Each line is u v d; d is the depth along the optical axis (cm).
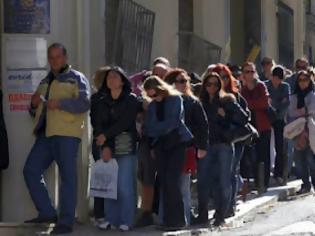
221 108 2116
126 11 2609
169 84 2080
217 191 2136
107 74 1984
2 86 2059
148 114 2006
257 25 4266
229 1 3875
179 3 3341
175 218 2011
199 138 2042
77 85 1950
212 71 2247
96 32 2350
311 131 2680
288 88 2828
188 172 2072
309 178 2791
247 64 2675
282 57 4678
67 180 1952
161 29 2994
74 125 1952
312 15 5709
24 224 1956
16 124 2058
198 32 3459
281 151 2877
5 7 2053
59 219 1967
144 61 2770
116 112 1977
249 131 2127
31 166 1972
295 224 2162
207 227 2095
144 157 2070
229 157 2125
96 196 1984
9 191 2062
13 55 2055
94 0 2336
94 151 2048
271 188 2816
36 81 2048
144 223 2081
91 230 1997
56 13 2080
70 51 2123
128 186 1988
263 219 2312
